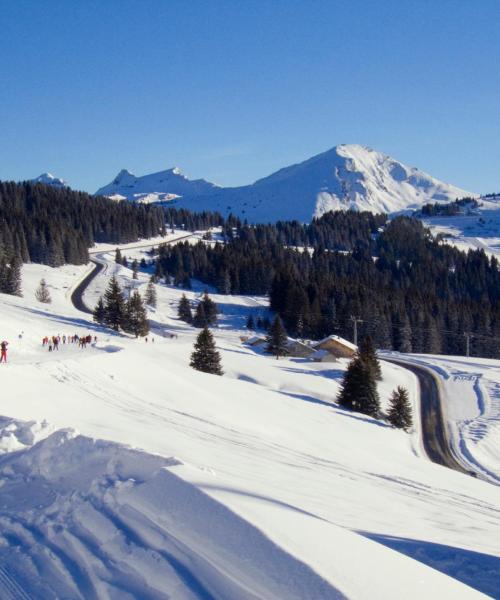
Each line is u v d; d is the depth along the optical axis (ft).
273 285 360.28
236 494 13.52
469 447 130.00
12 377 66.85
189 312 332.39
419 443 131.23
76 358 95.09
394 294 370.12
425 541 21.84
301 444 73.41
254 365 183.01
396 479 55.36
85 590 11.22
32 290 347.36
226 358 185.78
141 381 92.43
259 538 10.96
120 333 237.04
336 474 48.03
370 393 144.05
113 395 75.97
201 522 12.02
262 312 364.99
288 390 160.66
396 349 308.19
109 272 449.89
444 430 144.97
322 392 161.68
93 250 574.15
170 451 35.55
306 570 9.84
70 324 225.35
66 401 59.88
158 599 10.36
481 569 18.02
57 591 11.36
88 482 16.35
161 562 11.18
